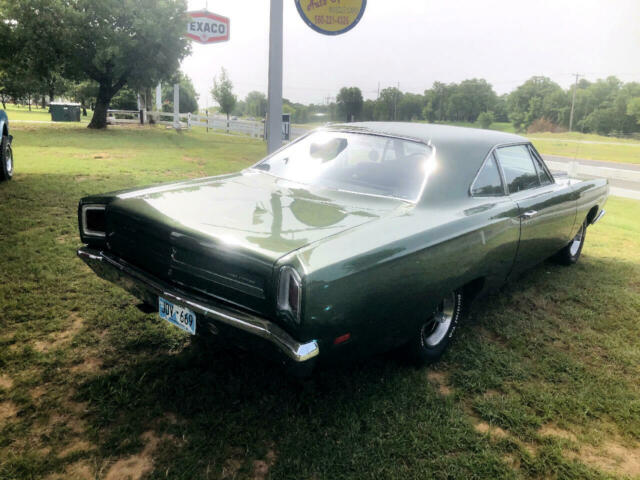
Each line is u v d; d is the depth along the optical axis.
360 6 7.62
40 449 2.15
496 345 3.44
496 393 2.85
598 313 4.10
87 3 20.86
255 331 2.03
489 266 3.12
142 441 2.24
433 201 2.83
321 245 2.14
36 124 24.72
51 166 9.52
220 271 2.18
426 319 2.71
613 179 18.72
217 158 13.10
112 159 11.38
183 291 2.32
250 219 2.42
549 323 3.85
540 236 3.83
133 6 21.48
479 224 2.91
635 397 2.88
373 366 2.99
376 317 2.29
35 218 5.49
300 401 2.59
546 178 4.15
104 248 2.84
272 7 6.46
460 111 162.00
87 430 2.28
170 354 2.96
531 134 100.94
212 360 2.91
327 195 2.89
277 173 3.30
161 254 2.44
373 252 2.21
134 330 3.21
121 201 2.71
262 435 2.32
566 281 4.82
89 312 3.39
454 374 2.99
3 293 3.55
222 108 43.03
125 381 2.63
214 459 2.15
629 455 2.41
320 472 2.12
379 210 2.66
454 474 2.17
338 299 2.04
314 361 2.08
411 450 2.30
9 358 2.78
